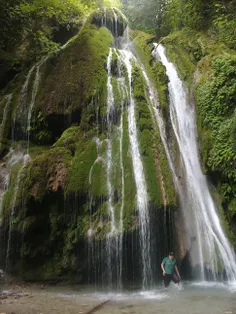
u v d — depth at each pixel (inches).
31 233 378.3
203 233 400.8
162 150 399.5
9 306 276.1
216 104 464.8
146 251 344.2
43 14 611.5
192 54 577.6
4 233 385.4
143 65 520.1
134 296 309.7
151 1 786.8
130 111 419.8
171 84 545.6
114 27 601.6
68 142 413.1
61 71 486.3
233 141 422.9
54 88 476.4
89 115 425.4
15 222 381.7
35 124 475.5
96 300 296.0
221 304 276.4
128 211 348.5
